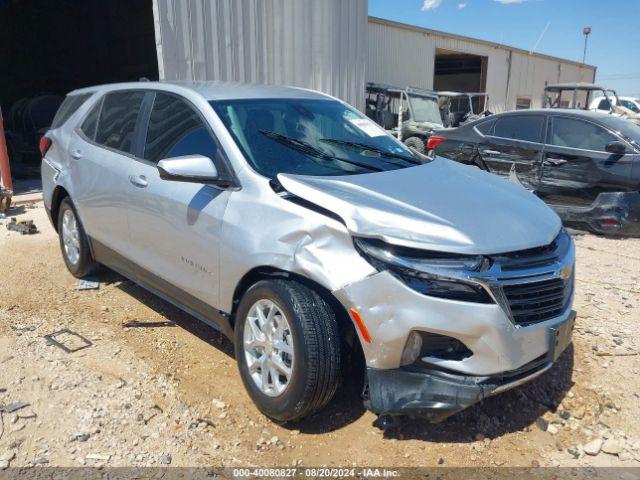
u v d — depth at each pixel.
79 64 19.25
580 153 7.37
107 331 4.18
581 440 3.13
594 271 5.84
